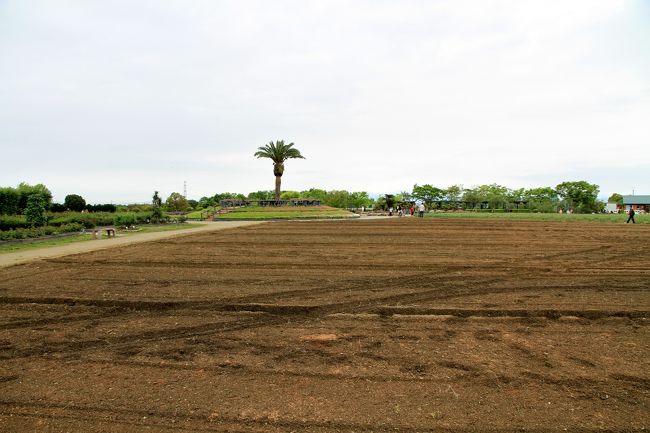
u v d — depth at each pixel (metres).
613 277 10.03
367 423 3.47
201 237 20.95
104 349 5.23
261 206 59.59
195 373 4.49
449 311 7.02
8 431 3.34
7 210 35.41
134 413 3.63
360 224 31.62
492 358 4.92
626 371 4.55
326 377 4.39
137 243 18.03
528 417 3.57
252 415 3.60
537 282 9.45
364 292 8.43
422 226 28.56
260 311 7.04
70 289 8.65
